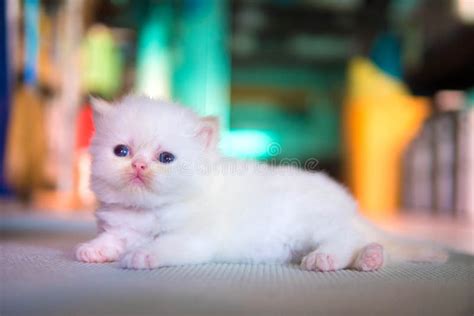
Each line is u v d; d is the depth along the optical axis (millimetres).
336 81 1232
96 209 331
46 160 765
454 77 987
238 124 1192
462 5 910
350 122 1103
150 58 950
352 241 320
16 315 227
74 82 797
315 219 326
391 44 1069
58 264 305
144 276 278
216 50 976
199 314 230
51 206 760
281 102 1236
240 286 266
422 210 1008
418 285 278
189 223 315
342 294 258
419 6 1015
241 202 323
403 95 1061
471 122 947
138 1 938
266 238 325
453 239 529
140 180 309
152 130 316
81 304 237
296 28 1235
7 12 507
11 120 566
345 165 1120
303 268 310
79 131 796
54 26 711
